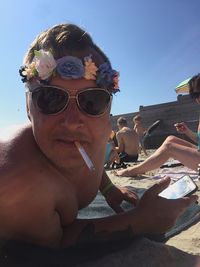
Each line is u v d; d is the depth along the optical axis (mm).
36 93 349
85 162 348
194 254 416
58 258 365
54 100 342
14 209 332
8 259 360
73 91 345
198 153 954
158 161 1016
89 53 364
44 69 342
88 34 377
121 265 362
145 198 407
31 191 332
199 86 1003
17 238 359
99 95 357
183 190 523
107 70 362
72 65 344
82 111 348
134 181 968
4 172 329
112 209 565
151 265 363
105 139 385
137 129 2795
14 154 345
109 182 533
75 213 398
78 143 346
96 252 382
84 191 413
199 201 635
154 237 443
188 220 531
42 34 376
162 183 414
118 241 390
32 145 363
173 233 481
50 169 356
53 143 346
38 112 347
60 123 341
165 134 3232
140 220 392
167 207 397
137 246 396
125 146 1738
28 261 359
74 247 380
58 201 360
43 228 352
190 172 1034
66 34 362
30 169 338
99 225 391
